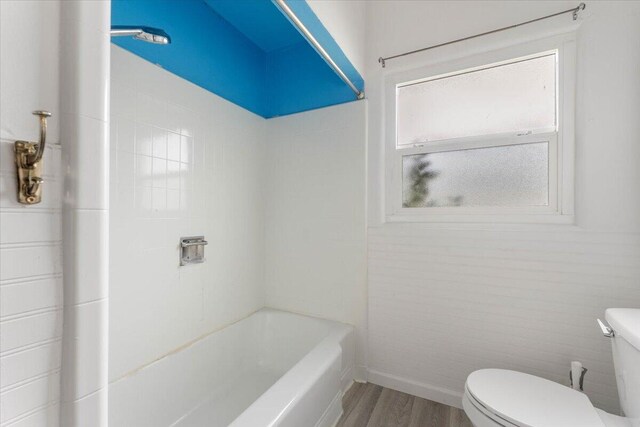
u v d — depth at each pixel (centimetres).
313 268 201
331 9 138
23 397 44
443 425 147
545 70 149
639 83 125
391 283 178
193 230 162
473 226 160
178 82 153
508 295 149
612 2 129
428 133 176
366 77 186
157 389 138
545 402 104
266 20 183
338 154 193
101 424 52
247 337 196
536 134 148
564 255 138
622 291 128
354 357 187
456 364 161
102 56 51
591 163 133
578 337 135
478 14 157
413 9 174
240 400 167
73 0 48
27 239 44
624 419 99
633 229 126
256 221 211
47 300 46
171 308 151
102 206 51
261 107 214
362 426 146
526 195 152
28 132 45
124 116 129
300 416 115
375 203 183
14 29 43
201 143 167
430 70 172
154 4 141
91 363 50
